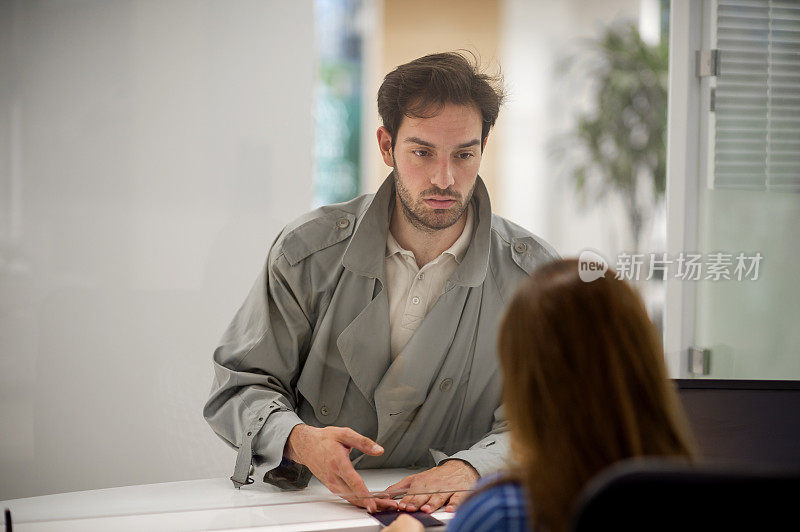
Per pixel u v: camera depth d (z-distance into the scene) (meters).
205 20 1.69
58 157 1.63
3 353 1.63
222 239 1.71
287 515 1.63
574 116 1.83
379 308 1.77
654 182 1.91
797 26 2.03
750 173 2.01
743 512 0.74
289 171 1.73
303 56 1.73
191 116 1.69
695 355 2.00
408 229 1.77
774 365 2.08
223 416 1.72
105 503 1.68
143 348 1.69
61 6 1.62
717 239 2.00
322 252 1.75
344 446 1.68
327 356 1.76
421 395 1.79
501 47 1.77
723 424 1.55
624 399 0.94
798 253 2.07
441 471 1.71
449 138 1.75
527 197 1.81
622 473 0.75
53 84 1.62
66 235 1.65
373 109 1.75
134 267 1.68
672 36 1.91
